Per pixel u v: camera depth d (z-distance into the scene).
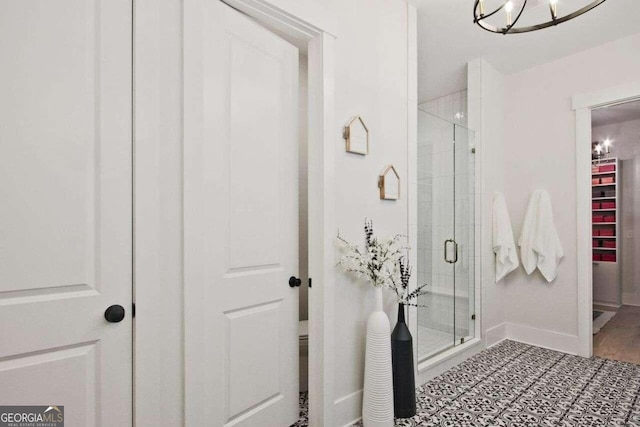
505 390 2.25
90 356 1.11
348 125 1.87
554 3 1.40
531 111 3.27
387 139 2.13
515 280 3.35
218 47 1.44
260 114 1.65
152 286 1.22
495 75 3.31
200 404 1.33
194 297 1.32
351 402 1.90
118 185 1.16
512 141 3.40
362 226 1.96
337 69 1.85
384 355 1.79
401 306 1.97
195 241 1.32
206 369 1.38
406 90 2.27
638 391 2.22
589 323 2.87
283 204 1.78
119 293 1.16
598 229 4.89
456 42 2.80
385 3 2.14
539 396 2.16
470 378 2.44
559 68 3.09
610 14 2.38
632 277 4.68
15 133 0.97
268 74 1.70
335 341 1.82
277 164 1.74
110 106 1.14
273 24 1.66
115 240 1.15
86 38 1.11
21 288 0.98
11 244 0.97
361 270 1.81
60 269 1.05
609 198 4.75
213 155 1.41
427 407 2.04
